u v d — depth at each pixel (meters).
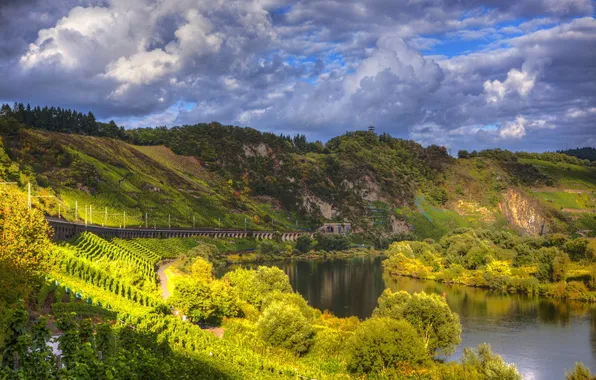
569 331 132.62
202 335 93.25
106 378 39.03
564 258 187.50
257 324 106.81
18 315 36.00
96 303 91.69
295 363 95.25
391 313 111.00
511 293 186.50
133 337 60.69
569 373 95.69
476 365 87.69
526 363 108.12
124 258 165.62
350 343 93.38
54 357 39.50
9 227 78.50
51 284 88.06
